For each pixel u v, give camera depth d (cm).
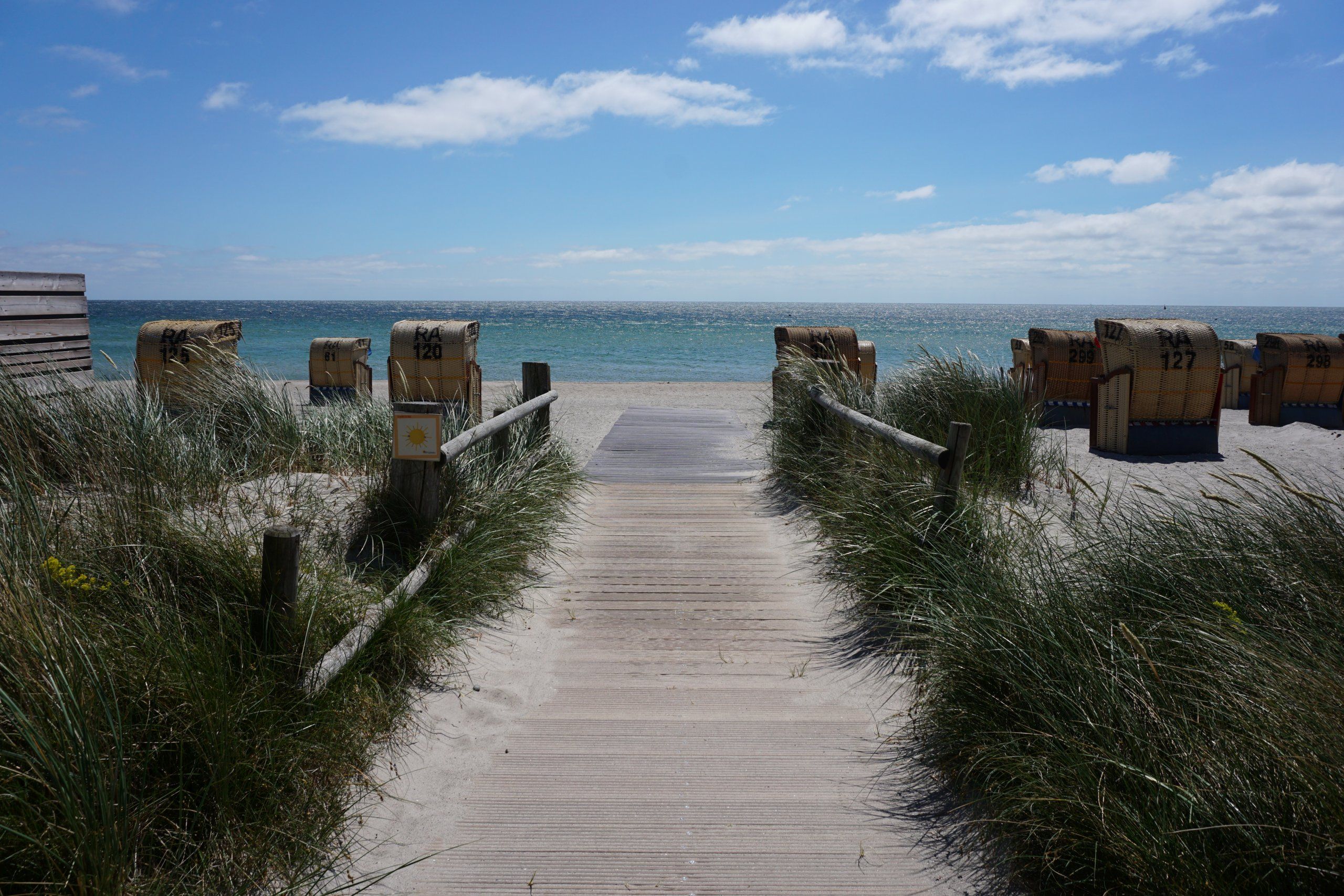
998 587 325
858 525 476
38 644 219
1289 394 1176
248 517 405
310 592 320
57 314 704
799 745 309
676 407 1384
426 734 311
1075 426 1104
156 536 325
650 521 628
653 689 358
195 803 229
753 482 764
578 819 261
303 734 266
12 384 452
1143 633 287
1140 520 392
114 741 219
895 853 244
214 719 237
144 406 509
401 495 434
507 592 455
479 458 526
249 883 219
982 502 486
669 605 459
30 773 202
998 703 279
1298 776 199
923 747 303
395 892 225
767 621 436
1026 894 225
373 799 268
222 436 597
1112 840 210
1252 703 228
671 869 236
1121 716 242
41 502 338
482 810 265
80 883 186
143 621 263
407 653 349
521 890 226
